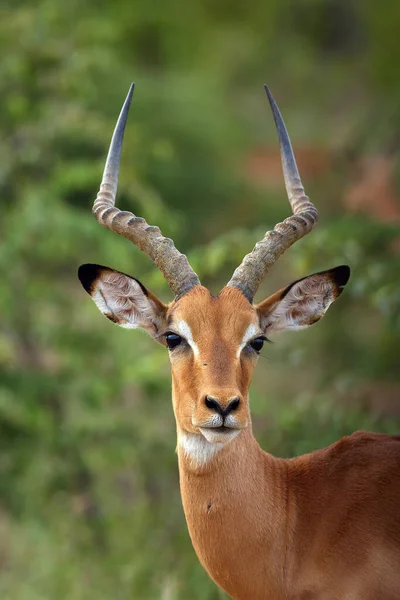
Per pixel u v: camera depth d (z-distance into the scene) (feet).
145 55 163.63
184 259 41.52
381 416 62.13
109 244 78.64
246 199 132.67
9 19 84.48
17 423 76.38
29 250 81.35
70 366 80.28
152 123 130.11
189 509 40.14
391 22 136.46
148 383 76.33
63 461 77.10
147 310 41.96
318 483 40.93
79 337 81.20
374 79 135.03
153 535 71.72
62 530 77.05
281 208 131.23
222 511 39.52
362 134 94.22
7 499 76.79
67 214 78.69
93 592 73.20
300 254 63.41
